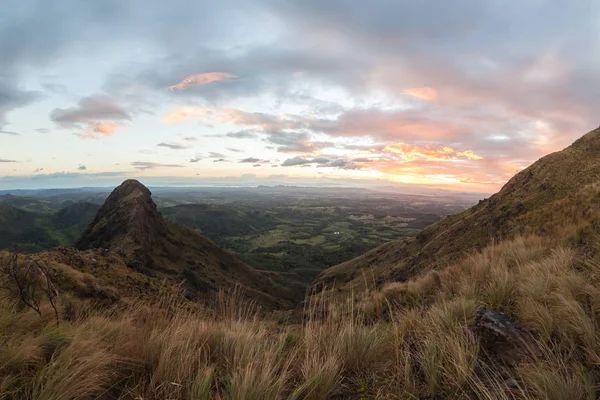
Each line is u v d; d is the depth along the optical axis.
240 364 2.83
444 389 2.70
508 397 2.40
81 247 83.88
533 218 24.58
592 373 2.56
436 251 50.34
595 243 6.24
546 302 4.04
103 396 2.66
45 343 3.12
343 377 2.98
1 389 2.35
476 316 3.78
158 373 2.82
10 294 4.39
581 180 40.78
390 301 6.98
